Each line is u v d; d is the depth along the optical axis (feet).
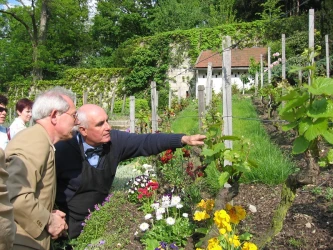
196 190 16.21
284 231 13.25
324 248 11.72
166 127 32.14
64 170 11.55
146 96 98.94
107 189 12.37
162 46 104.06
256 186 18.63
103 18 148.25
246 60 87.15
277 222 9.91
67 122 9.26
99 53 156.04
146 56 104.06
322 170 19.01
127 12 153.38
